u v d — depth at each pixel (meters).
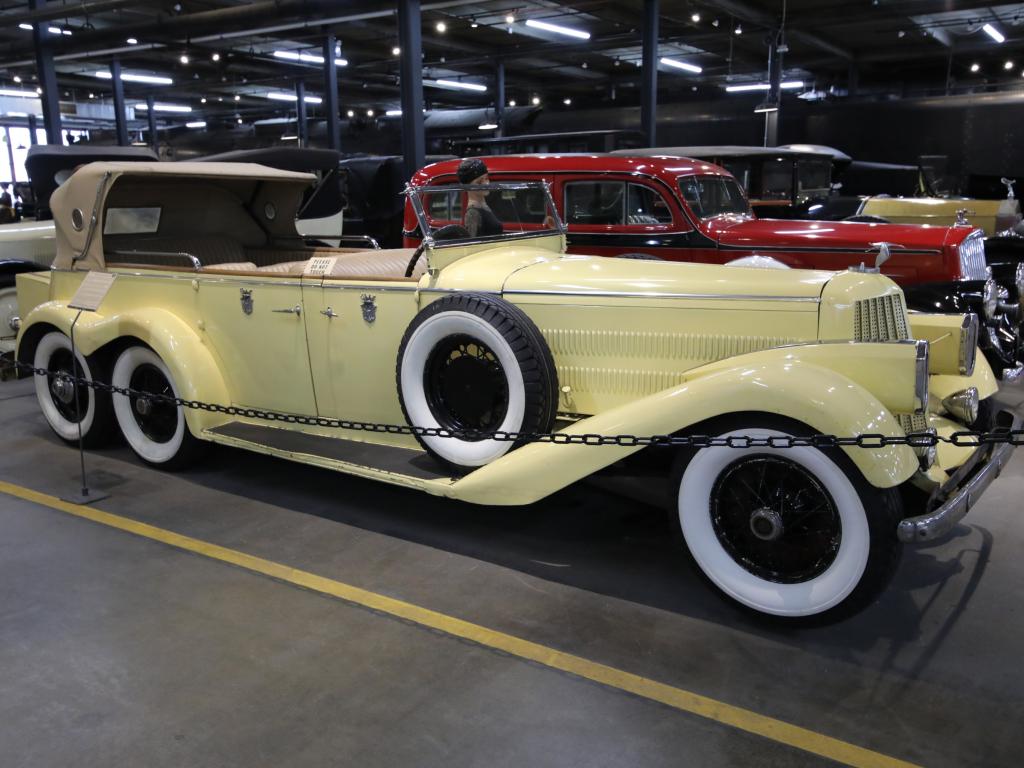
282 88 24.83
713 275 3.19
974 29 17.58
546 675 2.55
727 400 2.66
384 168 10.81
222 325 4.06
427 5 11.91
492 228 3.98
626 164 6.68
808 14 15.48
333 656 2.66
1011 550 3.41
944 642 2.71
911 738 2.24
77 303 4.34
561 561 3.34
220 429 4.02
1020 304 5.02
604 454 2.85
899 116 14.55
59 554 3.41
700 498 2.84
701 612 2.93
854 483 2.53
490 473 3.04
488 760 2.17
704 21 16.73
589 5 15.34
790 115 15.62
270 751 2.21
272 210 5.14
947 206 9.46
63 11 13.77
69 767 2.16
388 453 3.60
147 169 4.24
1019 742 2.22
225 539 3.55
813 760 2.16
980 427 3.58
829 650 2.67
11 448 4.79
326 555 3.39
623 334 3.22
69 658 2.66
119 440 4.90
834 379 2.63
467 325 3.17
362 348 3.66
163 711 2.39
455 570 3.26
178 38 14.55
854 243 6.13
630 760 2.17
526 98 29.17
